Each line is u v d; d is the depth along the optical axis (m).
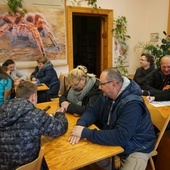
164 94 2.28
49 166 1.07
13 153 1.12
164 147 1.91
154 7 4.69
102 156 1.16
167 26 4.32
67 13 4.07
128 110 1.33
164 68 2.45
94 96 1.79
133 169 1.33
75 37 6.84
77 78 1.85
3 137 1.12
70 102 1.99
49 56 4.09
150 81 2.68
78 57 6.91
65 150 1.22
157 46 4.45
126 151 1.42
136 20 4.85
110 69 1.43
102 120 1.58
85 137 1.32
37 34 3.91
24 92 1.26
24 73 3.94
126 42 4.84
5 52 3.71
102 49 4.76
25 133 1.12
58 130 1.28
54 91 3.58
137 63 5.12
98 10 4.28
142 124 1.42
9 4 3.53
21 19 3.73
